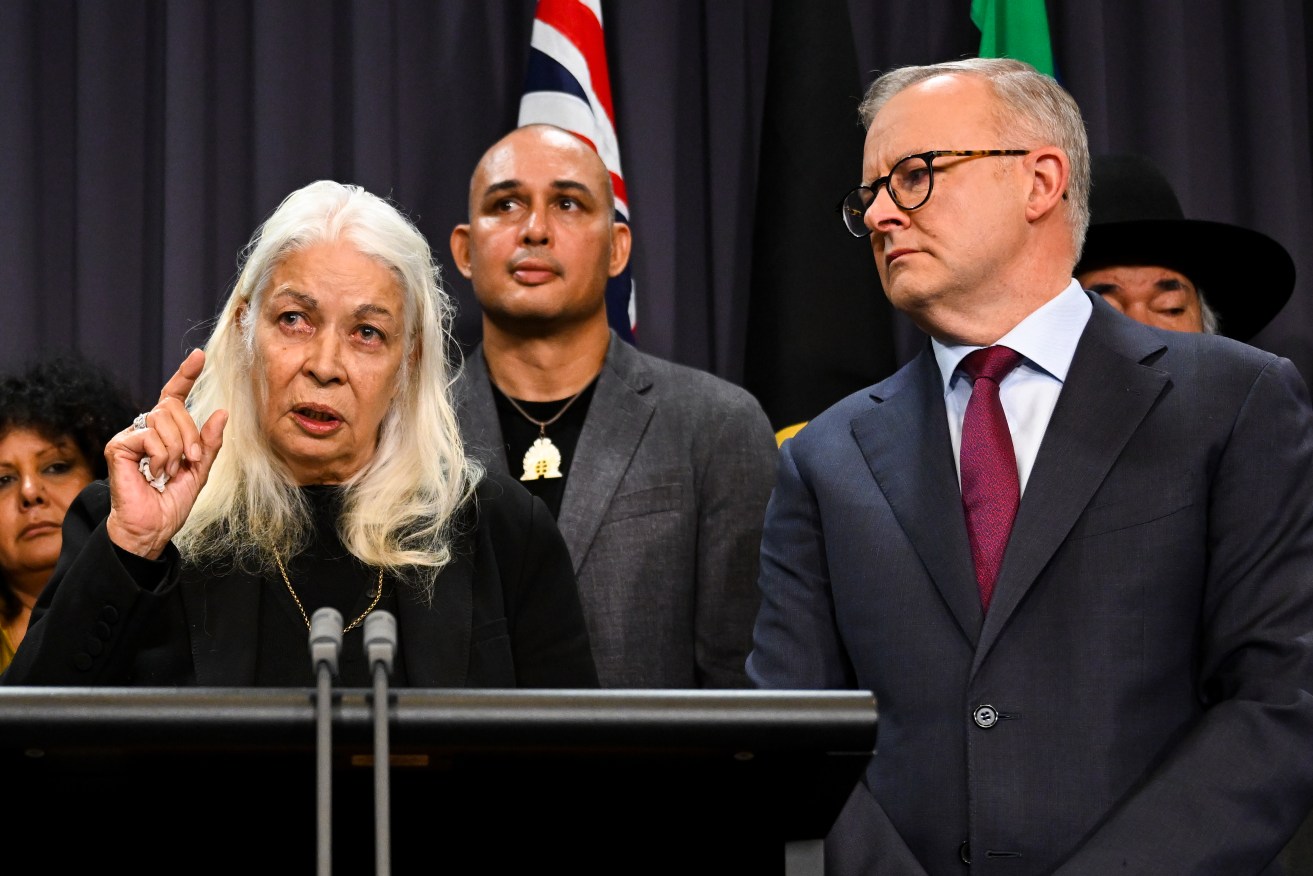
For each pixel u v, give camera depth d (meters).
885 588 2.40
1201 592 2.27
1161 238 3.70
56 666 1.94
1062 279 2.54
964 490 2.42
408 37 4.48
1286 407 2.31
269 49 4.38
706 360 4.53
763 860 1.43
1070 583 2.27
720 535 3.29
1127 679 2.21
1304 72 4.65
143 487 2.09
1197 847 2.01
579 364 3.61
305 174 4.41
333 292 2.34
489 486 2.51
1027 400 2.47
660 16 4.52
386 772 1.27
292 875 1.38
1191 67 4.64
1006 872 2.18
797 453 2.66
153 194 4.43
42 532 3.44
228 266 4.39
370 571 2.36
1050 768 2.20
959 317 2.50
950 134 2.47
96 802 1.36
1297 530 2.23
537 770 1.38
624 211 4.20
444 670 2.25
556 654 2.42
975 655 2.27
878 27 4.60
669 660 3.17
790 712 1.35
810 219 4.10
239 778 1.37
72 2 4.50
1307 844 3.16
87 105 4.39
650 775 1.39
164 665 2.18
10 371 3.81
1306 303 4.51
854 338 4.05
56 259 4.43
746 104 4.57
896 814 2.30
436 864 1.40
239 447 2.40
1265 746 2.08
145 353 4.40
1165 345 2.44
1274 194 4.49
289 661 2.26
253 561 2.33
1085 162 2.61
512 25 4.54
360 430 2.36
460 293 4.41
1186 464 2.29
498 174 3.64
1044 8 4.34
